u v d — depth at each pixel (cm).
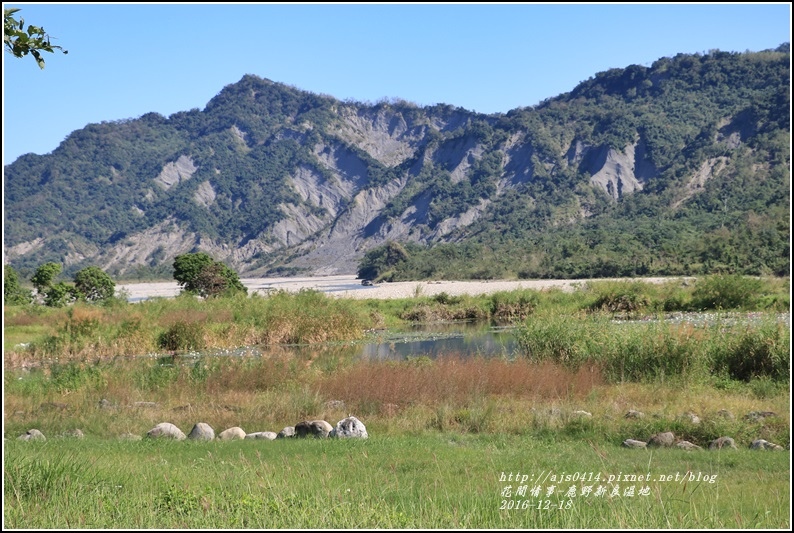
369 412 1509
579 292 4875
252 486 825
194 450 1116
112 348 2862
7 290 5700
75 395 1738
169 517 714
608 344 1895
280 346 3052
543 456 1067
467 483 864
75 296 5562
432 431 1330
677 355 1800
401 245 13888
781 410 1379
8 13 629
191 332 2995
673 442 1168
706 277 4228
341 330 3325
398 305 4697
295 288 10919
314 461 1014
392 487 841
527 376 1670
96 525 691
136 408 1584
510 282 8481
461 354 2594
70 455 928
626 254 9181
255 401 1616
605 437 1234
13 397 1719
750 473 944
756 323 1984
